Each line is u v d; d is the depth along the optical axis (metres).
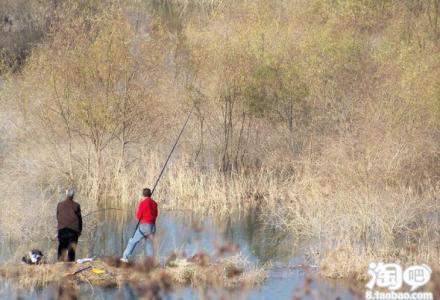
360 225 60.06
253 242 61.62
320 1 103.75
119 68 79.19
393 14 104.00
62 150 80.19
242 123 80.94
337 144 75.69
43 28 121.25
